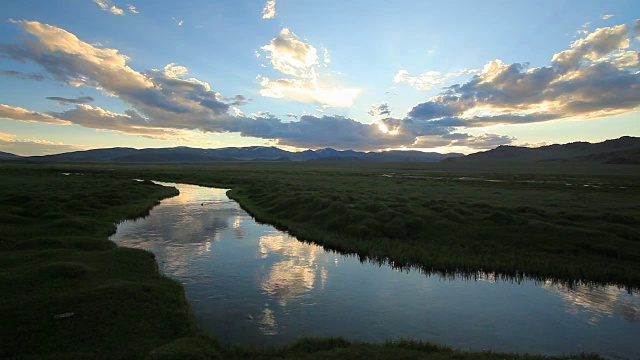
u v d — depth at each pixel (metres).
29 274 15.80
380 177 96.62
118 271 17.91
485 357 10.71
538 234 25.48
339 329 13.58
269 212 40.16
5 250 20.47
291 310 15.21
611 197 46.38
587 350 12.39
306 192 49.22
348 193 49.06
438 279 19.66
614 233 25.45
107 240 24.19
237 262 22.03
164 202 50.22
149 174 104.69
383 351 10.98
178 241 27.08
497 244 24.78
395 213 31.08
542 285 18.88
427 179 88.12
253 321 14.09
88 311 12.80
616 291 18.09
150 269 19.06
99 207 37.72
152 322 12.77
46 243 21.62
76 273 16.31
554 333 13.59
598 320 14.80
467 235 26.58
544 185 67.25
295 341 11.95
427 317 14.80
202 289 17.41
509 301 16.66
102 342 11.20
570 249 23.23
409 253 23.28
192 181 89.25
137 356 10.59
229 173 117.88
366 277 19.73
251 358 10.79
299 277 19.50
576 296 17.36
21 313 12.23
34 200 35.62
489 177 98.12
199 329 12.96
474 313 15.27
